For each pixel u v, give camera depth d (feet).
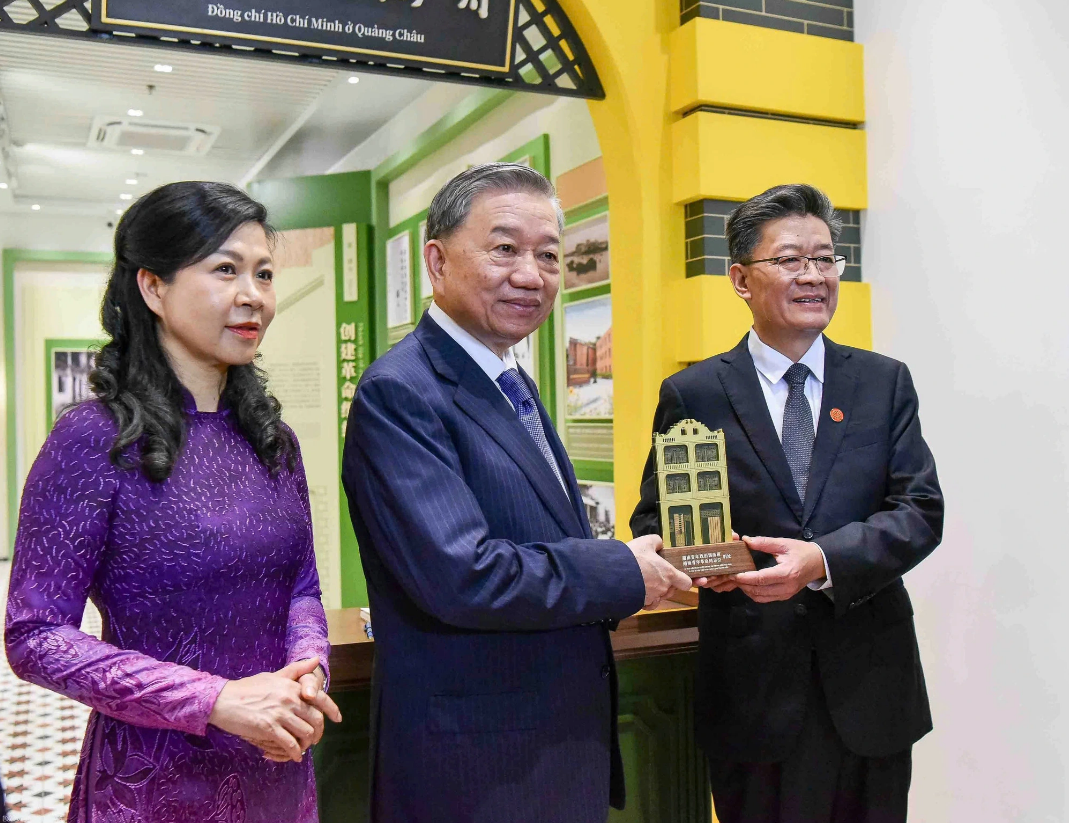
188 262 4.16
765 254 6.20
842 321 10.08
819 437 6.11
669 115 10.04
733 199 9.86
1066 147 8.07
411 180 20.98
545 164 15.42
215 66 19.35
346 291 22.25
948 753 9.25
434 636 4.70
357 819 6.33
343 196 22.59
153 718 3.72
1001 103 8.71
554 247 5.03
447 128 18.51
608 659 5.06
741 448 6.15
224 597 4.19
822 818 5.86
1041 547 8.31
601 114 10.39
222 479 4.30
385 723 4.79
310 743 3.93
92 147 25.85
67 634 3.76
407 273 21.11
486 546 4.42
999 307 8.76
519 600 4.35
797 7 10.25
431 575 4.36
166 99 21.58
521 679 4.67
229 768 4.12
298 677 4.07
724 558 5.34
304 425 22.70
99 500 3.95
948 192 9.32
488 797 4.56
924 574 9.57
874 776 5.93
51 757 13.91
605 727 4.95
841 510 5.96
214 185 4.32
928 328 9.57
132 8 8.25
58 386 37.32
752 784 5.99
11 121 23.40
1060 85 8.13
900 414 6.28
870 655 5.92
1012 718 8.55
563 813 4.67
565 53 10.10
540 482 4.90
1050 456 8.23
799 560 5.39
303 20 8.77
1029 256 8.45
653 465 6.72
